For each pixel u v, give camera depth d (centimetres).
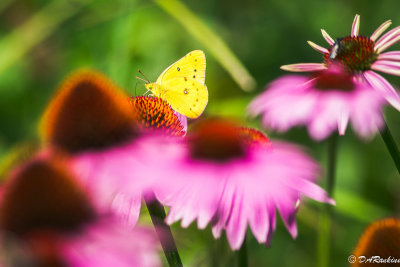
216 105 81
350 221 83
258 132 57
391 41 64
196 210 52
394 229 60
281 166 53
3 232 49
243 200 52
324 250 67
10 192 49
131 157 54
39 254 47
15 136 88
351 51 64
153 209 55
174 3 82
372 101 61
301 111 63
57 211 49
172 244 55
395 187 87
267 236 52
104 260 47
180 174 52
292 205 53
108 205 50
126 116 56
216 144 53
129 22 85
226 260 64
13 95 89
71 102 55
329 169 67
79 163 53
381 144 89
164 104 61
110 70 85
